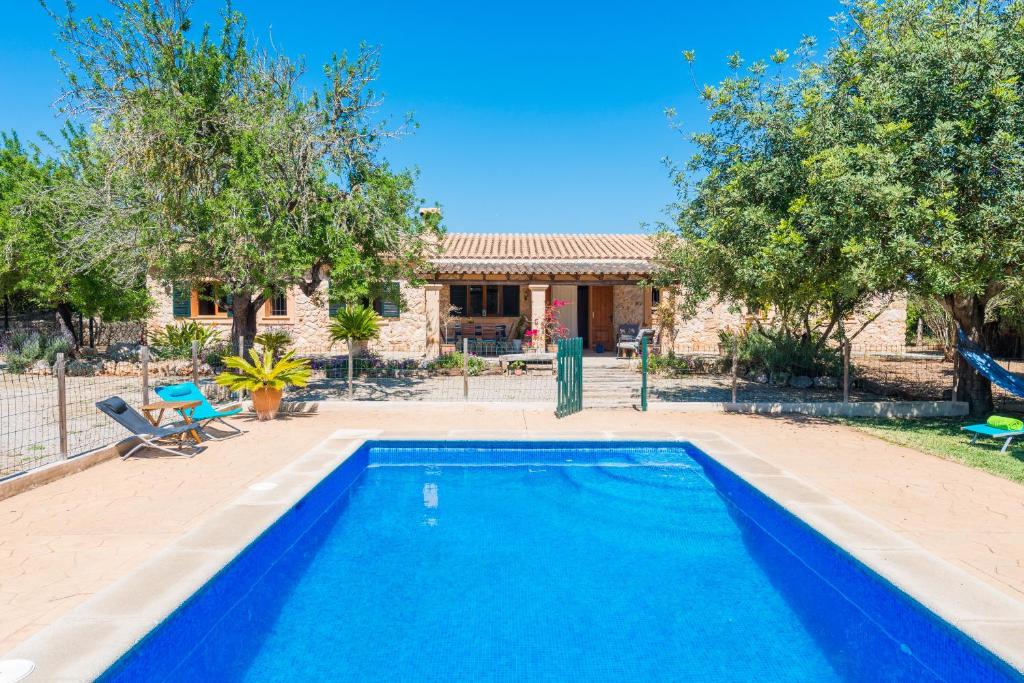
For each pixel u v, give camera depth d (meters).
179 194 10.00
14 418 9.30
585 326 22.89
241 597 4.01
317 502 5.73
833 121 8.88
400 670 3.32
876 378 14.52
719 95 9.62
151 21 9.84
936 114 7.71
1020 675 2.69
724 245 9.58
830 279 8.91
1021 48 7.37
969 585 3.49
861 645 3.63
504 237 23.70
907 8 8.72
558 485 6.98
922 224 7.34
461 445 7.89
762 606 4.12
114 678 2.70
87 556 4.07
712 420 9.64
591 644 3.61
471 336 21.30
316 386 13.69
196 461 6.77
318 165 10.78
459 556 4.96
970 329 9.80
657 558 4.93
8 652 2.78
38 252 14.26
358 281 10.56
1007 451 7.30
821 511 4.85
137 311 17.03
